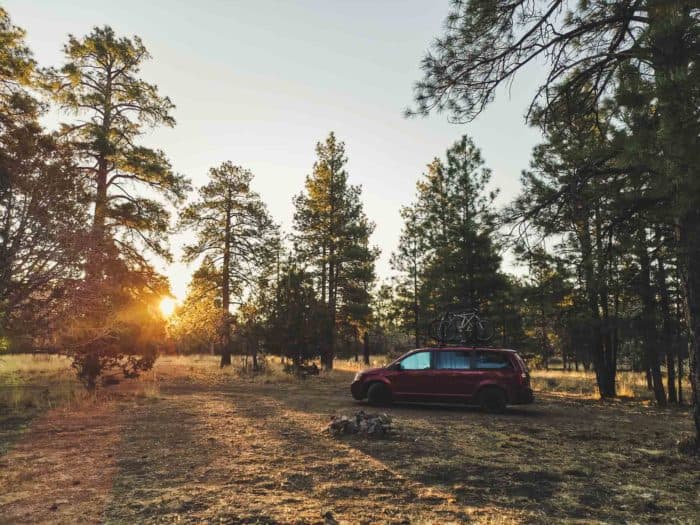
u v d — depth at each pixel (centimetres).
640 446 859
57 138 1981
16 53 1834
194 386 1841
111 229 1599
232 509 504
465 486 600
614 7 771
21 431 924
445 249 2383
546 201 891
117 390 1622
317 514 494
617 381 2652
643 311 1739
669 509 531
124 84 2253
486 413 1267
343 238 3416
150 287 2039
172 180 2241
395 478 629
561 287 1781
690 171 527
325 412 1195
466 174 2394
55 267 1204
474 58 809
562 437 939
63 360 2719
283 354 2305
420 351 1368
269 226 3228
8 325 1153
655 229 1048
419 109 852
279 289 2384
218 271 3155
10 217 1154
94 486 584
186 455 739
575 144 930
